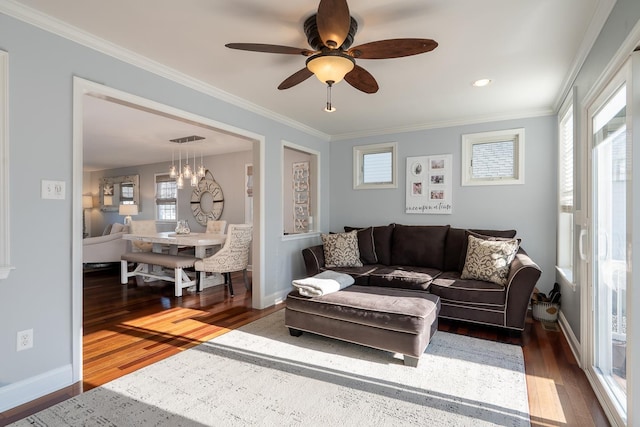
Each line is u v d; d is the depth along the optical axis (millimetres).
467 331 3193
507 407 1939
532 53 2480
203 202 7160
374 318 2562
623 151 1830
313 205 5074
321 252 4305
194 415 1858
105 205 9258
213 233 5797
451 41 2312
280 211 4207
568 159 3332
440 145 4430
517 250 3512
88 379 2246
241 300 4281
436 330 3066
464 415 1863
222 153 6781
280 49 1972
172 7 1939
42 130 2031
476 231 3994
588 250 2316
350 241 4312
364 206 5000
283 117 4156
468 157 4293
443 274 3727
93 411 1891
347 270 4008
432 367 2436
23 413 1867
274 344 2850
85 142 5699
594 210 2277
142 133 5031
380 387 2156
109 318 3545
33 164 1993
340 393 2084
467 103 3633
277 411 1896
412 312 2459
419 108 3814
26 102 1962
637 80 1557
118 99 2438
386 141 4801
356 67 2180
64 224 2139
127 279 5434
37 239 2016
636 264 1561
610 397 1879
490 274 3277
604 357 2152
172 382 2211
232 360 2541
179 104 2881
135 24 2117
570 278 3074
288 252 4391
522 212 3965
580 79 2602
